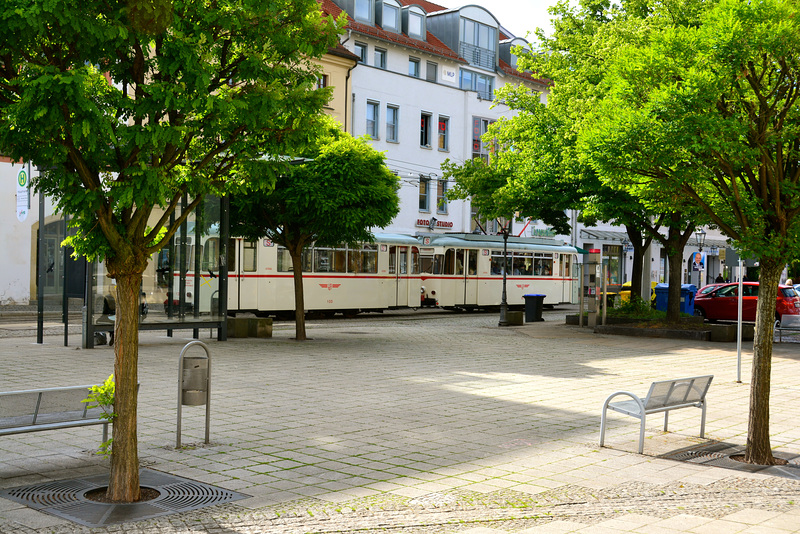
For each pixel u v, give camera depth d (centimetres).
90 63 629
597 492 696
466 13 4906
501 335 2400
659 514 624
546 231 5309
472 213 4903
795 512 636
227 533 561
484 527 584
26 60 585
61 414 746
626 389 1339
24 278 3148
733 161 849
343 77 4103
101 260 637
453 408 1129
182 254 1905
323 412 1077
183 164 700
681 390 920
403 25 4628
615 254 5109
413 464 796
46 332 2209
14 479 703
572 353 1930
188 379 852
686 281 5953
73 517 591
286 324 2764
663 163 873
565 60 2638
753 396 846
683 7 2075
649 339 2331
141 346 1838
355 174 1877
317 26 725
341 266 3134
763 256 852
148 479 713
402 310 3869
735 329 2308
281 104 678
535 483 727
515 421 1042
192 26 629
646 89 909
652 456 855
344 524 587
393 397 1212
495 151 2917
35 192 639
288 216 1934
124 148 633
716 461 839
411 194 4547
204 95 615
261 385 1307
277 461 796
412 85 4522
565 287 4316
